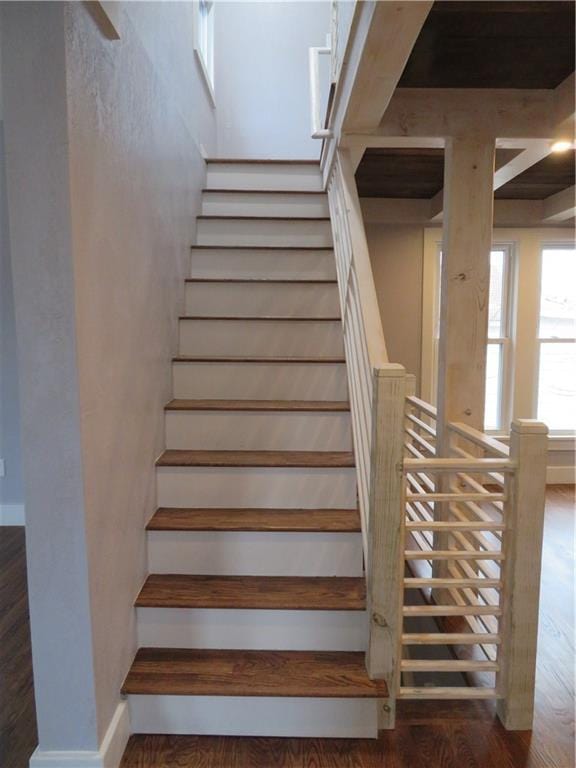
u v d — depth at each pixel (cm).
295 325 267
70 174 125
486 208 215
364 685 160
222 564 192
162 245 227
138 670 166
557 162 301
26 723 168
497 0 149
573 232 418
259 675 164
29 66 122
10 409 320
